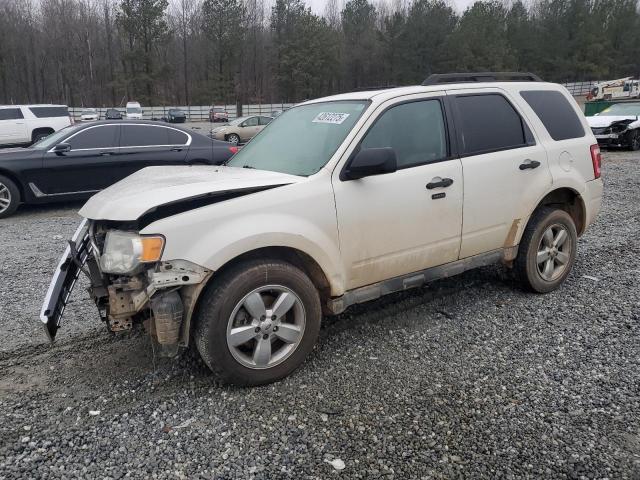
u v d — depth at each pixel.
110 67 71.75
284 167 3.85
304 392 3.35
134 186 3.42
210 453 2.79
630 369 3.56
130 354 3.90
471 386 3.39
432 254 4.10
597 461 2.69
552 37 66.00
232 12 65.31
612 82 37.41
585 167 5.06
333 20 80.75
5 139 22.70
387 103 3.91
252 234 3.20
